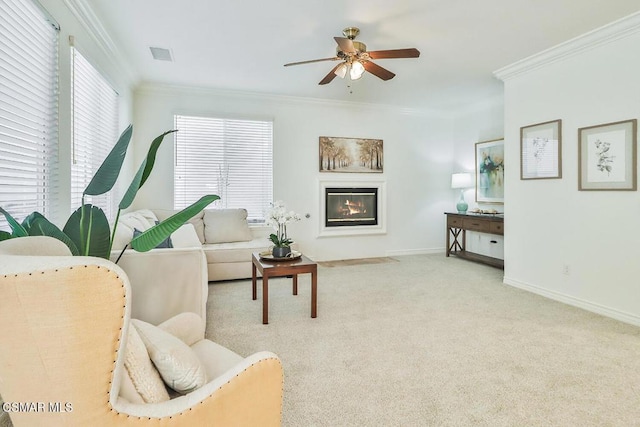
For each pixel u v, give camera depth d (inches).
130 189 59.4
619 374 77.9
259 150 195.3
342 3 98.6
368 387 72.7
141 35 118.7
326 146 208.8
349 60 113.0
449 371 79.4
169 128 179.2
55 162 84.7
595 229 119.5
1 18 62.7
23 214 73.6
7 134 65.9
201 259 77.6
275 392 41.8
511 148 151.7
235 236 173.5
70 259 27.9
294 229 203.8
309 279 165.5
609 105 114.5
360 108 215.8
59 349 27.8
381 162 222.2
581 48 121.1
